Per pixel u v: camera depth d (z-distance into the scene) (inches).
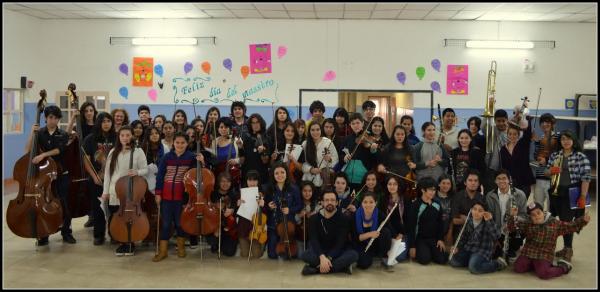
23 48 328.2
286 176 171.2
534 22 332.2
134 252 180.7
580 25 333.1
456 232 173.6
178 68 340.2
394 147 185.6
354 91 335.9
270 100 338.3
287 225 170.1
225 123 183.9
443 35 332.8
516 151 184.7
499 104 336.5
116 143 177.2
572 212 176.1
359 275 157.2
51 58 343.9
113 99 344.2
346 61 335.3
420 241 170.9
